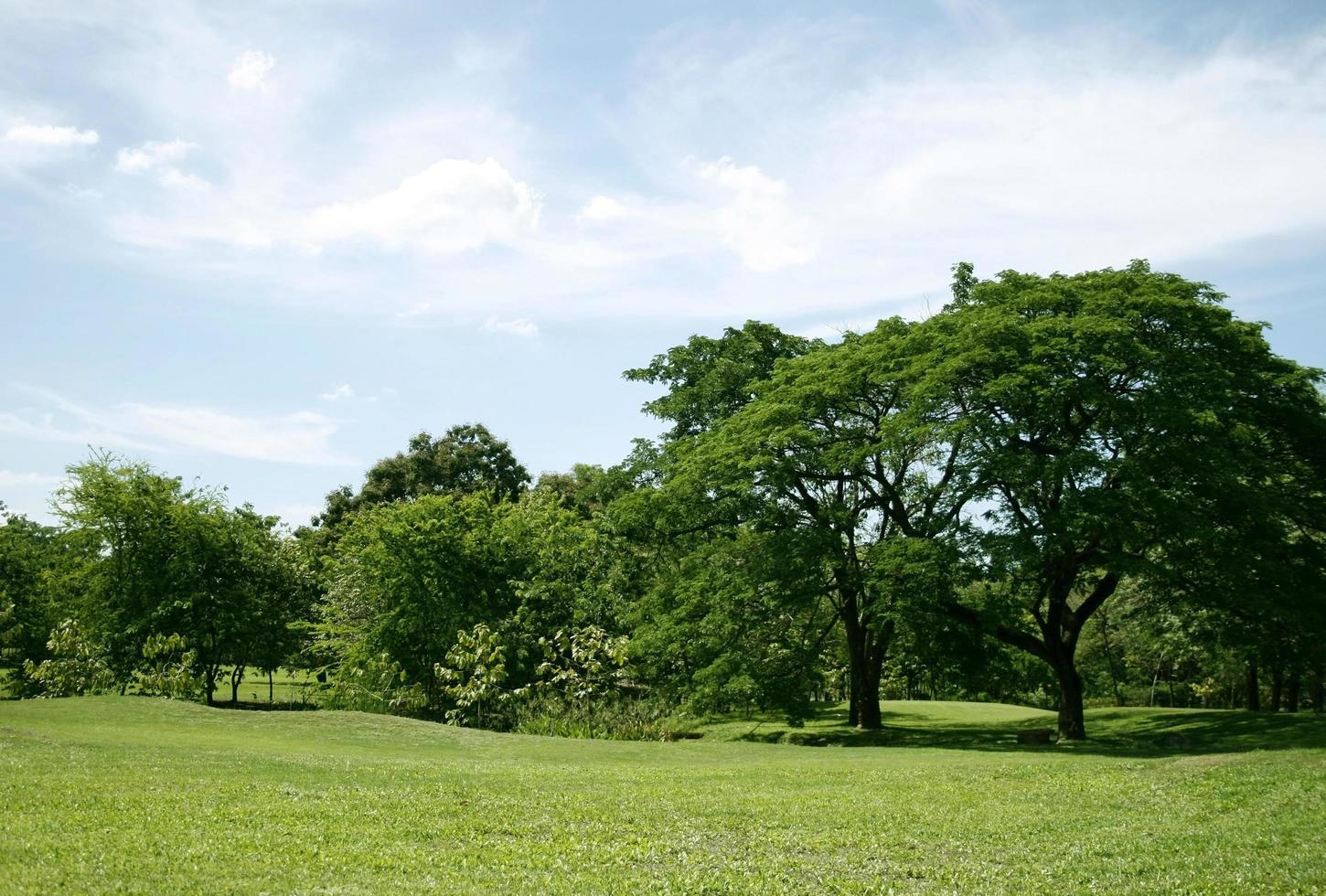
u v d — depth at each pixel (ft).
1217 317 83.41
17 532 156.46
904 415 83.05
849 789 51.24
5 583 143.84
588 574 123.95
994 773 58.18
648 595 104.17
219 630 125.29
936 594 80.38
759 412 93.40
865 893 29.66
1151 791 49.52
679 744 80.02
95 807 34.83
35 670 101.35
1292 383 84.33
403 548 124.47
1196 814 43.04
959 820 41.70
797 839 37.11
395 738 73.77
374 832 34.12
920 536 86.33
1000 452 77.25
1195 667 166.81
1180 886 31.19
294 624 131.85
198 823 33.42
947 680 99.14
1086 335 78.07
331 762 54.03
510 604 128.57
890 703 145.38
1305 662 85.10
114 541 123.85
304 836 32.73
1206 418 72.08
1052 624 88.48
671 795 46.55
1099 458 73.92
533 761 63.62
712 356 118.93
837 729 104.63
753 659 92.48
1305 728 80.79
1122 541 77.25
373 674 114.01
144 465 128.98
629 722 96.27
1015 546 75.20
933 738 93.97
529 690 105.29
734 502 98.99
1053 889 30.76
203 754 53.98
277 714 81.87
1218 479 75.15
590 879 29.60
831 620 108.68
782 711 96.58
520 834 35.68
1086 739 87.04
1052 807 45.29
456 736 77.36
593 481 126.52
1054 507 82.38
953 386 83.20
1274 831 38.81
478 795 43.80
